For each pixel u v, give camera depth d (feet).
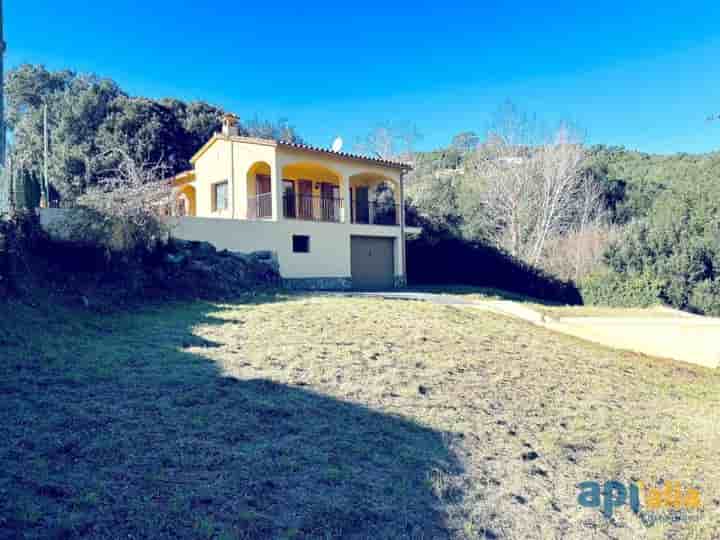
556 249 106.32
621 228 111.86
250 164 64.28
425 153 184.14
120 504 10.96
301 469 13.52
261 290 46.60
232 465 13.23
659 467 17.37
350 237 68.59
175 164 104.53
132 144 98.94
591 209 123.44
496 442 17.35
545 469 15.97
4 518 9.92
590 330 47.42
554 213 114.52
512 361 28.60
